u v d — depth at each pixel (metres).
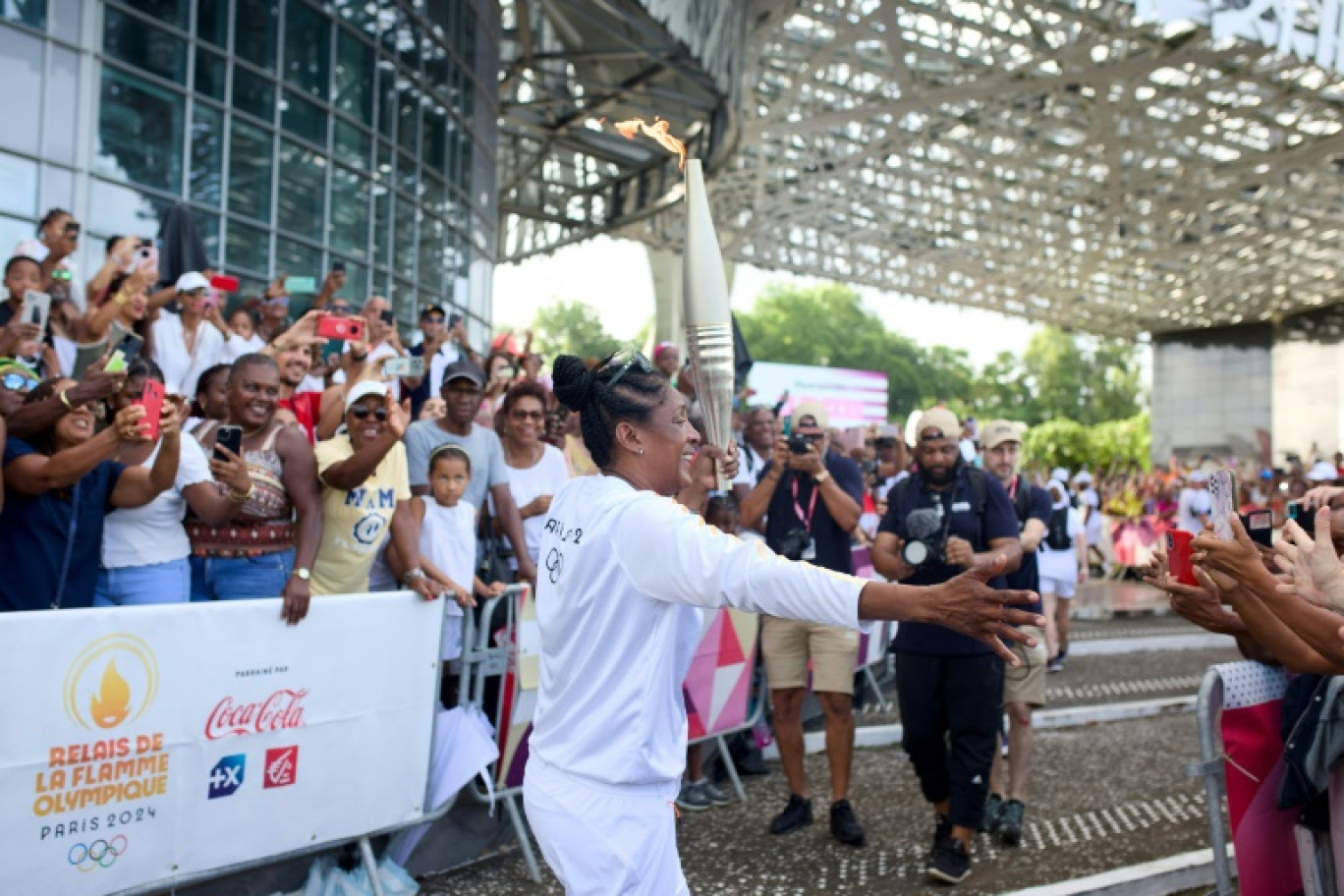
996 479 5.03
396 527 4.60
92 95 9.23
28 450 3.55
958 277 42.19
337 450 4.64
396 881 4.27
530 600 4.81
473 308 15.59
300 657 3.81
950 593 1.95
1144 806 5.88
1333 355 42.59
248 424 4.18
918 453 5.04
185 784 3.49
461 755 4.40
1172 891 4.64
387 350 6.93
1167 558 3.50
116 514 3.86
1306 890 3.85
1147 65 21.84
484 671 4.63
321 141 11.57
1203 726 3.90
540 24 21.52
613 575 2.25
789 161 30.38
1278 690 3.99
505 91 22.91
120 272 6.30
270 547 4.25
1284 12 12.64
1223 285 39.97
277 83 10.95
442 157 14.23
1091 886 4.45
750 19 20.31
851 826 5.12
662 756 2.28
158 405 3.53
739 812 5.64
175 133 9.92
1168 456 48.03
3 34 8.65
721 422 2.49
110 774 3.31
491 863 4.74
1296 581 2.95
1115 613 14.23
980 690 4.64
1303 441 43.19
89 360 6.06
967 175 30.56
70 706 3.22
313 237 11.46
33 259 5.84
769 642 5.36
